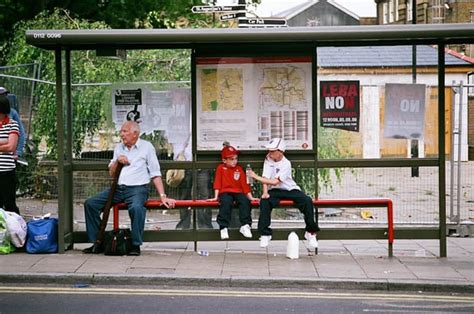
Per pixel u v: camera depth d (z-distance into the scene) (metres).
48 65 15.06
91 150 10.75
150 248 10.59
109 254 9.83
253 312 7.42
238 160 10.20
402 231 10.09
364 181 11.45
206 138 10.23
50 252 9.91
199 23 22.00
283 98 10.20
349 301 7.96
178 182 10.80
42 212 13.00
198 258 9.77
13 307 7.51
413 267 9.34
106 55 10.09
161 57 14.23
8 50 18.97
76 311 7.36
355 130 10.33
